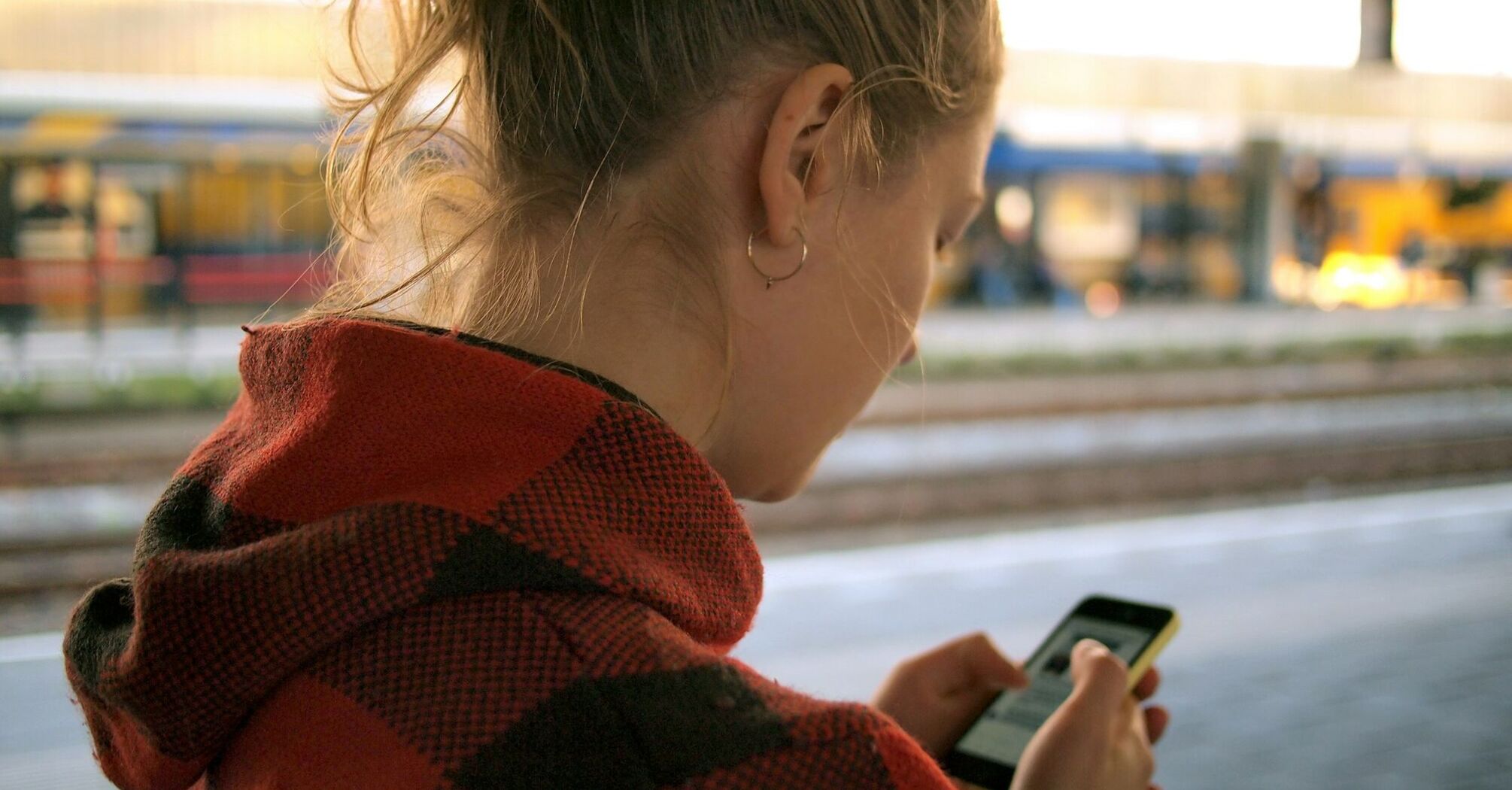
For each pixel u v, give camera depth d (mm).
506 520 482
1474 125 14797
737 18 583
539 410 516
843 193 616
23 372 9156
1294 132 17047
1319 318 16609
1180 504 7488
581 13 584
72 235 9938
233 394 9445
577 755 456
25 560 5840
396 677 476
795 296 620
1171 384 12094
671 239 591
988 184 15656
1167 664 4312
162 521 571
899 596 5090
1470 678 4113
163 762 545
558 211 598
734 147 594
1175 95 11359
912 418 9375
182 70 7902
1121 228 16344
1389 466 8227
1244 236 17031
